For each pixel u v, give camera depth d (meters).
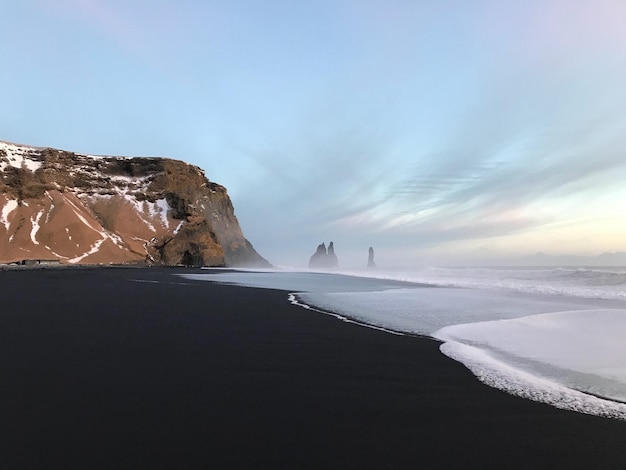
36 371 7.30
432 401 6.10
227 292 25.42
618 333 11.70
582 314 15.40
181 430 4.89
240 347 9.62
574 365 8.26
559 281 33.91
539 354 9.20
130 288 27.94
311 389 6.61
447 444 4.63
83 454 4.22
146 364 7.93
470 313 16.09
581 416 5.53
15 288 26.89
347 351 9.36
